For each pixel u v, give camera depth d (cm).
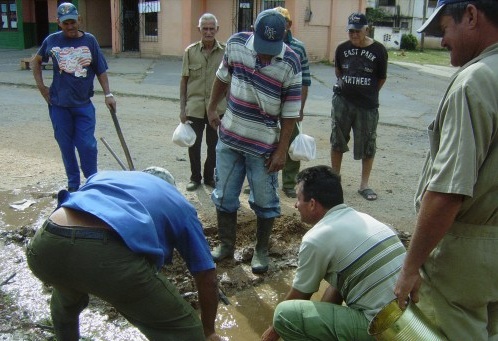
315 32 1967
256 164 389
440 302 222
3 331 326
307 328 261
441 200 195
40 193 546
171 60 1984
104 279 221
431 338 218
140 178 251
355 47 550
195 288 383
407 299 225
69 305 267
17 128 830
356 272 254
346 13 1998
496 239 211
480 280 213
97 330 331
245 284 400
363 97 553
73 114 532
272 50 356
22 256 419
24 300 360
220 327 349
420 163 731
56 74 523
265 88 373
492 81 191
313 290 269
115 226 220
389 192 598
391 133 931
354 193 590
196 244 250
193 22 1950
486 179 200
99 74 539
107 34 2305
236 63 381
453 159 192
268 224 406
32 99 1120
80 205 227
